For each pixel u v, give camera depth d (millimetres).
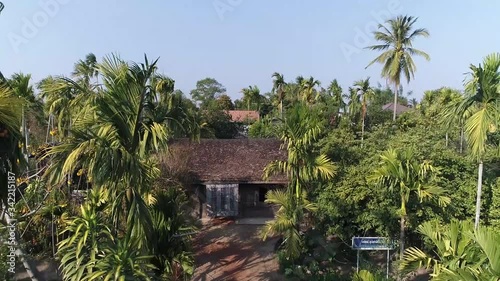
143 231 6910
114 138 6715
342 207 13266
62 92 8484
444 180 13109
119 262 6426
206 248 16781
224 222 20250
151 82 7145
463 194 13250
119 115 6762
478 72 9922
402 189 11258
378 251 15562
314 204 13320
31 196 10180
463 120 10891
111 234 7066
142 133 7062
